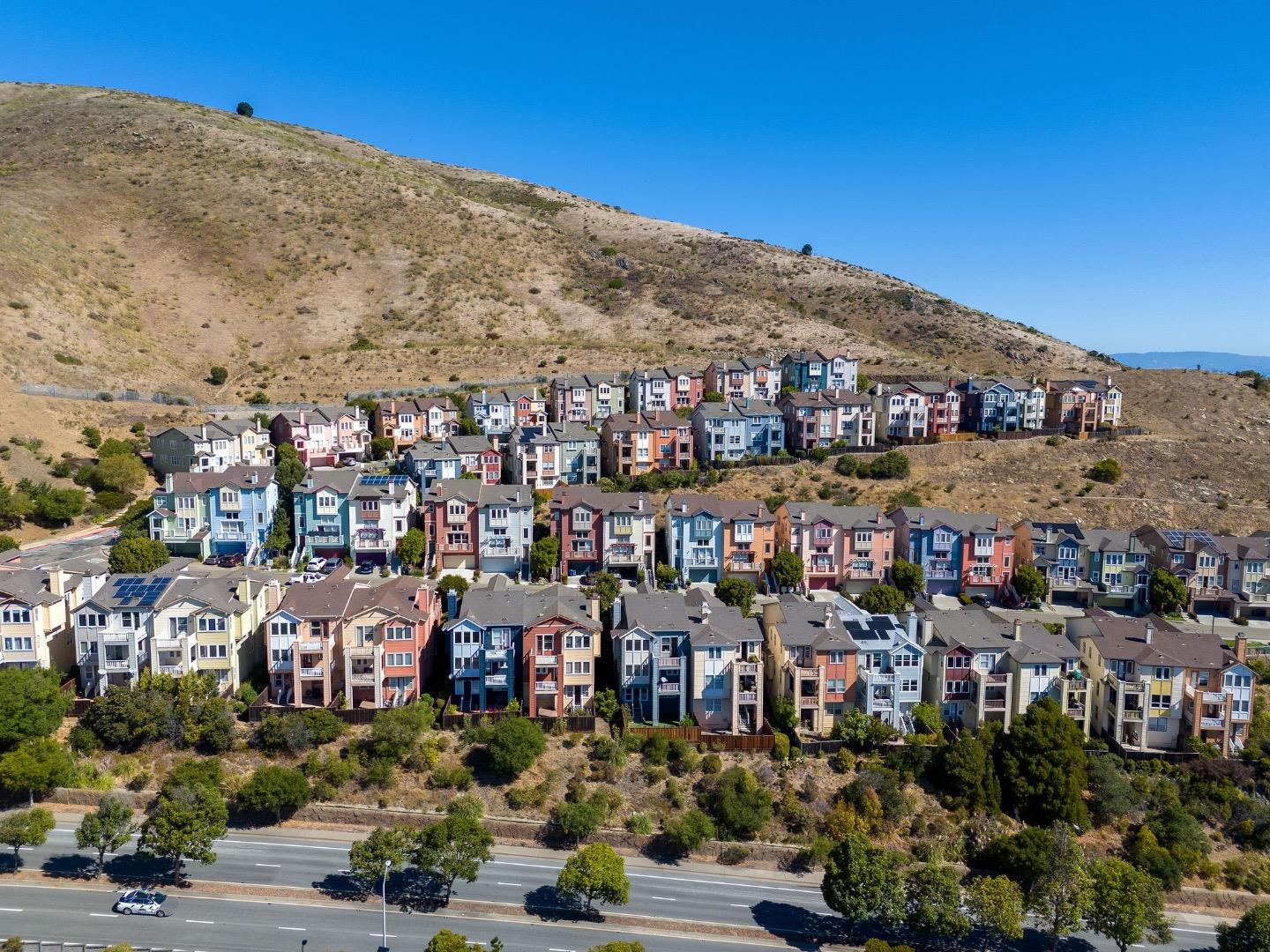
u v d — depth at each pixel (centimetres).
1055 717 8031
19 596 8369
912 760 8069
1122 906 6366
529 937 6319
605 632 9600
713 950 6331
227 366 19962
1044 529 11869
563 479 14325
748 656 8638
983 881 6538
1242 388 19012
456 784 7669
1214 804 8019
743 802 7538
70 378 16712
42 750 7469
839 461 14800
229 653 8619
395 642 8481
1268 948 6181
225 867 6869
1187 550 11450
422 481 13538
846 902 6384
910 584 11375
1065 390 16588
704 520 11650
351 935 6216
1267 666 9762
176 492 11825
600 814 7356
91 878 6694
